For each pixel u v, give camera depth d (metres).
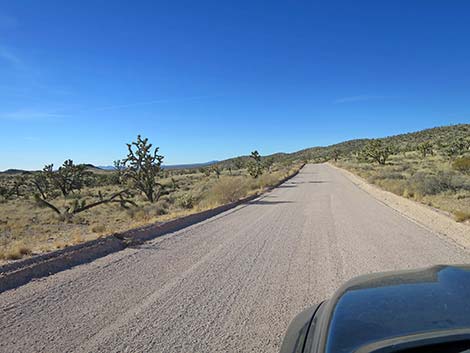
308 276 7.39
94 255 9.73
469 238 10.62
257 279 7.30
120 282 7.32
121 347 4.61
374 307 2.45
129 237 11.77
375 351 1.97
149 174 30.05
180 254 9.66
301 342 2.70
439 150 83.62
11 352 4.57
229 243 10.91
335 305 2.67
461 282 2.65
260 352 4.41
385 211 17.27
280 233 12.31
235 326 5.15
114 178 61.12
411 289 2.65
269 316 5.47
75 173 43.41
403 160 72.19
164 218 17.20
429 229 12.40
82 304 6.14
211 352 4.44
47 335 5.00
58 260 8.79
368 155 76.00
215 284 7.05
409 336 2.05
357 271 7.59
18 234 16.22
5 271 7.96
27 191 48.62
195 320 5.39
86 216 23.11
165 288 6.88
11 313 5.82
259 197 26.70
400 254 8.91
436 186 23.66
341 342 2.17
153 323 5.31
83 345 4.69
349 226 13.31
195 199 26.55
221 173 78.75
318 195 26.14
